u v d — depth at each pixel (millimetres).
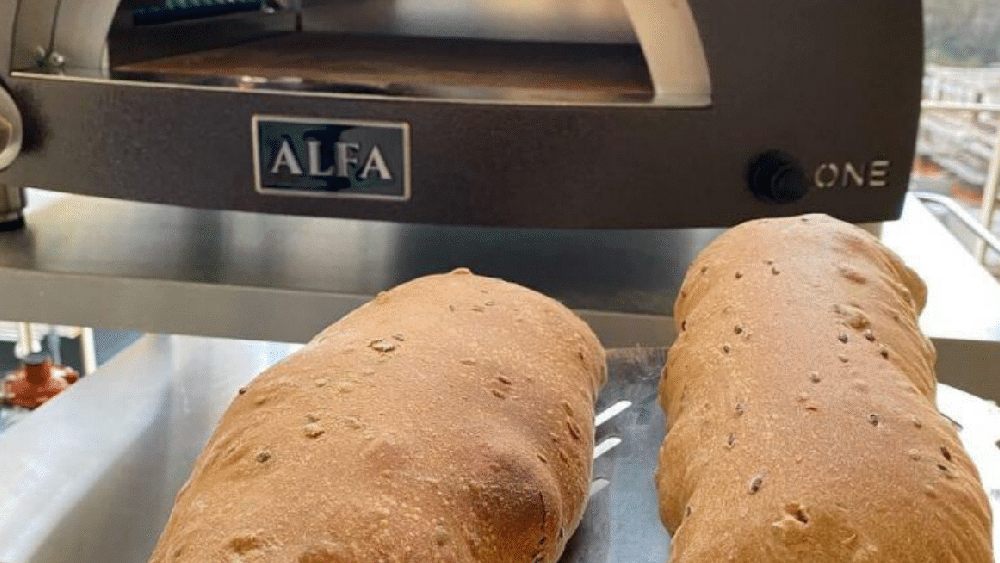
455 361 477
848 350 447
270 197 806
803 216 616
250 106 781
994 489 501
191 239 966
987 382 760
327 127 777
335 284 844
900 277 577
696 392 478
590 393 546
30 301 885
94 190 835
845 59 744
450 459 408
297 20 1168
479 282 596
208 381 709
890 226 1003
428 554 363
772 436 398
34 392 994
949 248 944
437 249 936
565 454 472
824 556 346
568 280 865
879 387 419
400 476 389
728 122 758
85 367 1187
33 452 603
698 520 390
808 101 753
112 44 874
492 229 994
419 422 422
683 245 950
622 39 1064
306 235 981
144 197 827
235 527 361
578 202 782
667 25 754
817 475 370
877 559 341
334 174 790
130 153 815
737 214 782
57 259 905
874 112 759
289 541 352
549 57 990
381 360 467
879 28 738
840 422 394
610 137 762
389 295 572
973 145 1261
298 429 413
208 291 846
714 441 426
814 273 521
